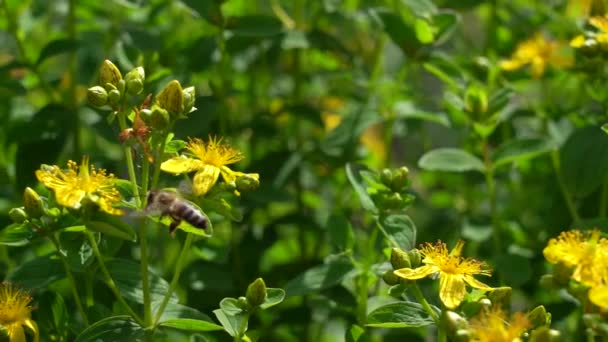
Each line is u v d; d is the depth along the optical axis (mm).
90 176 446
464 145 575
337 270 482
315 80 614
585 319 433
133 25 587
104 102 449
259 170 566
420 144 636
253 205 542
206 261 534
